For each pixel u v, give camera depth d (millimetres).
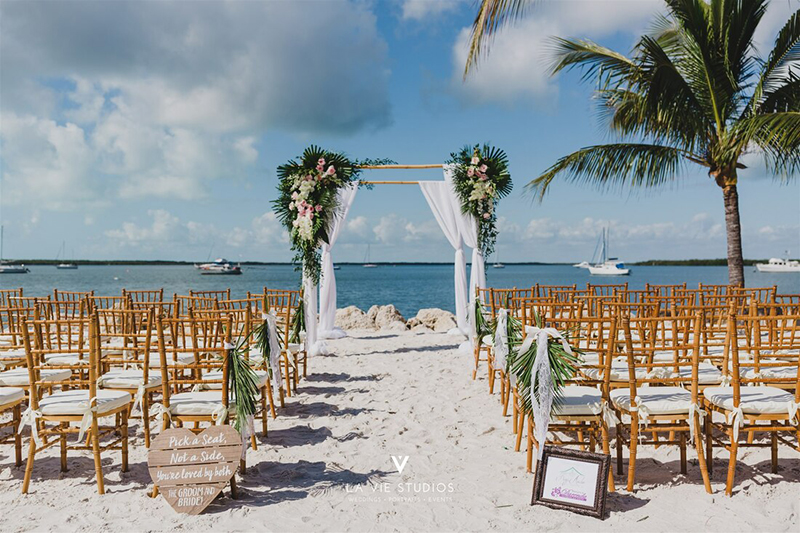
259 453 3994
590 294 6004
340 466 3740
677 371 3906
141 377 4117
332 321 10125
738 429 3115
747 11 8492
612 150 9391
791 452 3777
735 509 2979
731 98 8945
